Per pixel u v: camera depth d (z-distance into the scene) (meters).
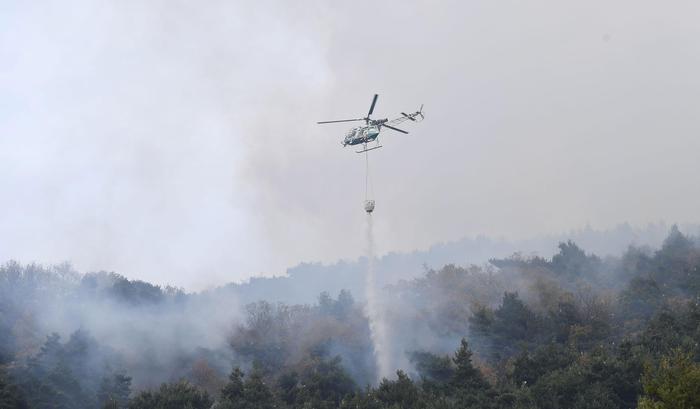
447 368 78.81
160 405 68.94
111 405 70.88
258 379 78.00
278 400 75.38
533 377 74.38
